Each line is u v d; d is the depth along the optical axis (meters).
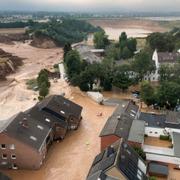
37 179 55.50
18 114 64.38
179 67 111.12
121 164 46.75
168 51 159.50
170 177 55.69
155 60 129.25
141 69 114.81
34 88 112.69
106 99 99.88
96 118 85.31
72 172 58.03
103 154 52.62
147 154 60.56
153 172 55.22
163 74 111.19
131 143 59.12
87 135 74.00
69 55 123.12
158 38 160.62
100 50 180.25
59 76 131.00
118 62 137.38
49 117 70.38
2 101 98.75
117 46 174.62
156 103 89.81
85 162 61.62
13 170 58.34
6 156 57.91
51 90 111.06
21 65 159.88
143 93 91.12
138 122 68.50
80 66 119.88
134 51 170.62
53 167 59.50
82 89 108.19
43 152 61.28
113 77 108.62
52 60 176.12
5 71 137.25
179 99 87.88
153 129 71.19
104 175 45.47
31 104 95.81
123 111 74.69
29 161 57.94
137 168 49.28
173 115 76.12
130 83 108.00
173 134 68.00
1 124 61.88
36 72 143.50
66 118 72.81
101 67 110.88
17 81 125.94
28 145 56.66
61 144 69.12
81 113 88.31
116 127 63.28
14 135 56.69
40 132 62.44
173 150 62.34
